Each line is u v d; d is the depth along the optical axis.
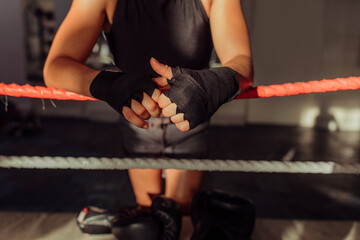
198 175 1.23
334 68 6.20
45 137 4.77
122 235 1.12
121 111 0.61
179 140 1.05
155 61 0.60
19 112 5.03
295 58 6.18
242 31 0.86
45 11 6.05
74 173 3.30
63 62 0.76
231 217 1.12
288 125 6.45
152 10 0.90
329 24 6.05
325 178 3.34
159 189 1.23
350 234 1.37
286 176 3.36
